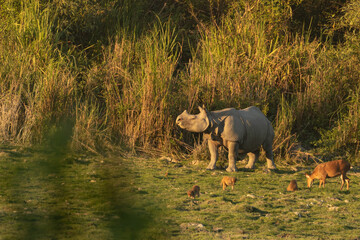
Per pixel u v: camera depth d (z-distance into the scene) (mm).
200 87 18094
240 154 15281
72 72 19109
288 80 20609
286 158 16531
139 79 17812
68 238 2969
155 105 16922
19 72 17781
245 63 20016
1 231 5633
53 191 2424
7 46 19391
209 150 15672
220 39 21016
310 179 12156
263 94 18531
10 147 13766
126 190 2297
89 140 14344
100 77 18750
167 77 17812
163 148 16516
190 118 14469
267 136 15141
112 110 17000
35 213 2691
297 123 19000
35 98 16125
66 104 16109
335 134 17609
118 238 2156
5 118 15633
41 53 19062
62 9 21406
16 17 21000
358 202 10430
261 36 21094
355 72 20594
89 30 22094
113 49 21531
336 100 19703
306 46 21719
